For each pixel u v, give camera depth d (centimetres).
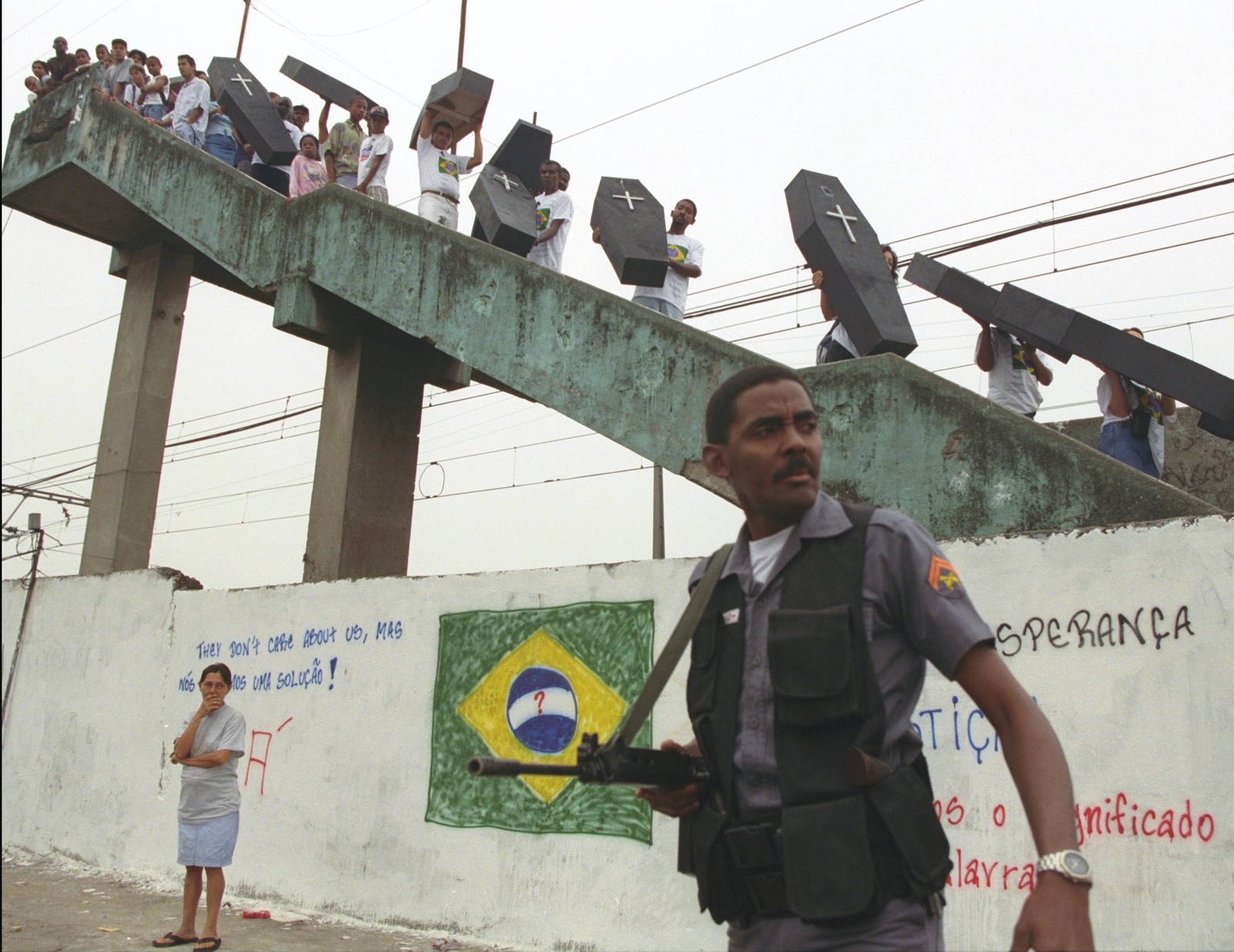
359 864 769
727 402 235
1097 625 515
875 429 627
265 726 854
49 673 1073
